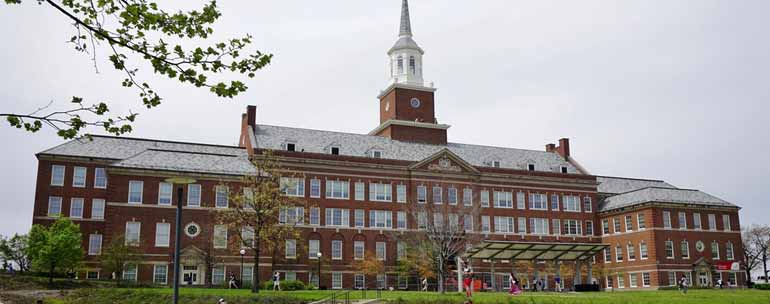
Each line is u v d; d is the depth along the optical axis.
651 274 90.81
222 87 12.96
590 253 67.88
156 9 12.18
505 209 94.62
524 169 98.06
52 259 57.16
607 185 110.56
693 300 45.19
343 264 82.75
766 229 117.25
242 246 73.19
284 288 67.50
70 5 11.89
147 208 71.38
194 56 12.55
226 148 85.56
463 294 51.72
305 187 83.06
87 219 77.38
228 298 48.47
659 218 92.38
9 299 45.38
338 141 89.62
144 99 12.97
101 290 51.84
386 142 93.44
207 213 72.94
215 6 12.54
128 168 71.38
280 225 67.50
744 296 50.00
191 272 71.44
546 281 91.69
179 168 73.38
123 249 63.16
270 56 13.08
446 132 99.12
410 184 88.81
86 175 78.56
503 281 90.31
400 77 100.88
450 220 83.75
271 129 87.69
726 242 95.88
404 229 86.81
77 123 12.59
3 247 68.25
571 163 105.31
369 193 86.31
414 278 84.50
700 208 95.38
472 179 92.75
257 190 63.22
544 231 96.69
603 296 50.56
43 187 76.62
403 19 104.38
